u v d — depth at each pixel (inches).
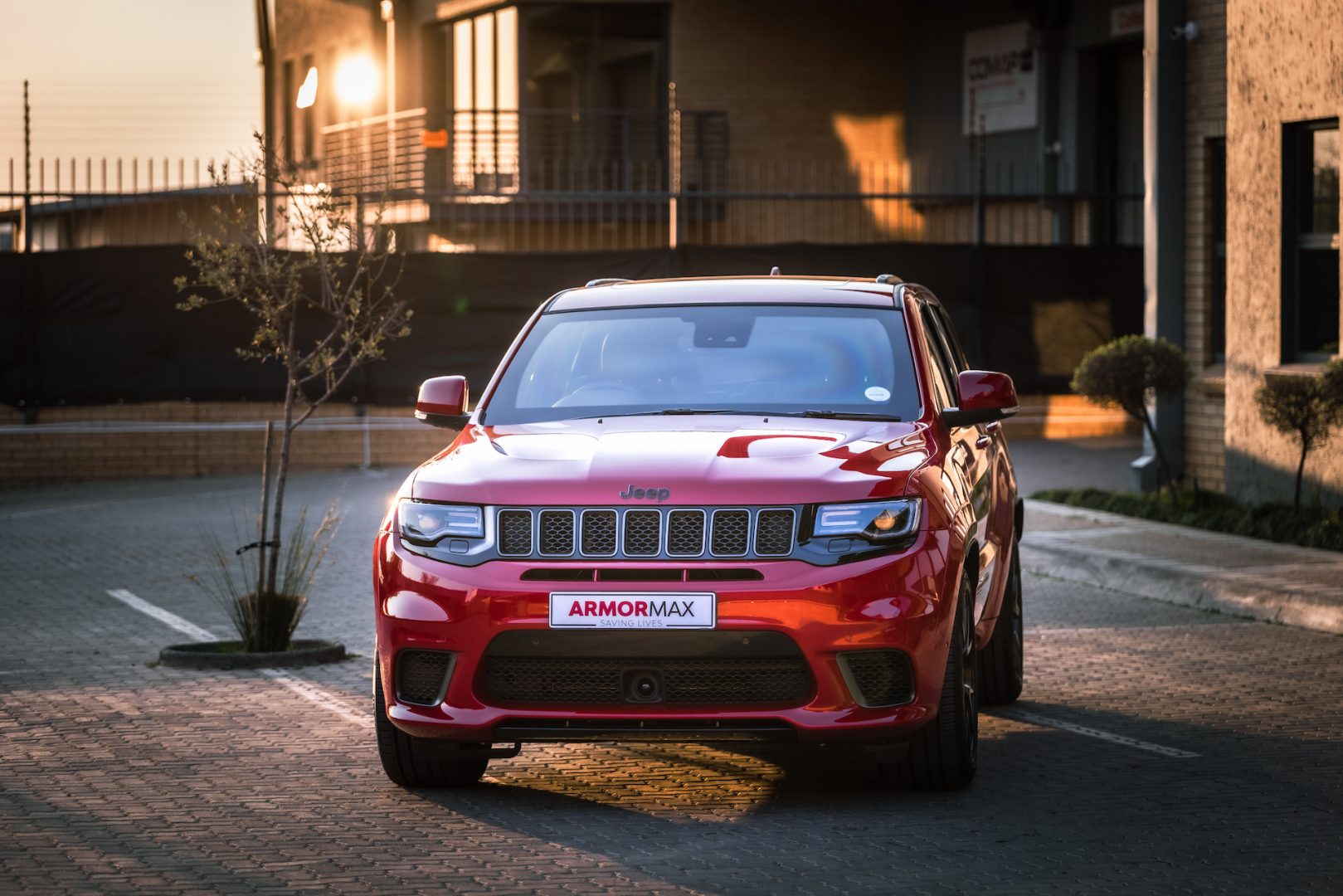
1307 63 587.5
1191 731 335.0
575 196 863.1
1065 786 289.4
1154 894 227.5
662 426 289.6
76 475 848.3
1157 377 620.4
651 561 260.4
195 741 327.9
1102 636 447.5
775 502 261.7
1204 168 687.1
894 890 229.5
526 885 232.5
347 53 1261.1
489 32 1112.8
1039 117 993.5
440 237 1099.3
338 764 308.7
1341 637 442.6
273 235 449.4
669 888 230.8
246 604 416.5
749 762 309.9
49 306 839.7
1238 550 549.6
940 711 274.2
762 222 1089.4
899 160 1125.7
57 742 327.0
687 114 1065.5
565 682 263.0
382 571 274.5
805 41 1106.7
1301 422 553.9
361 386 865.5
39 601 509.4
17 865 242.5
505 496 267.1
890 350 311.3
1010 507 350.0
